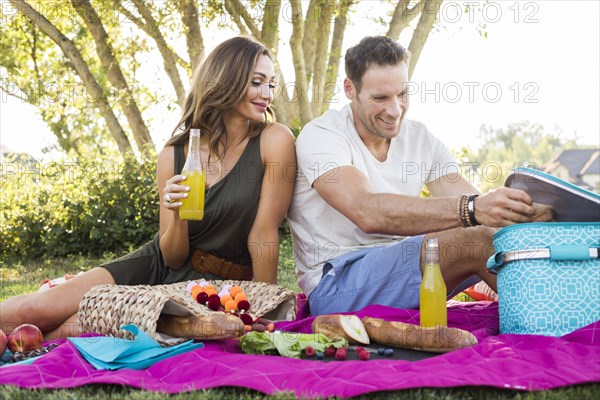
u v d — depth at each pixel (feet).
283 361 7.93
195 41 33.45
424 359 7.82
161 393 7.22
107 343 8.82
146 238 28.58
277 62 32.94
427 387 6.93
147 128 36.58
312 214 11.23
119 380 7.50
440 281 9.21
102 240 28.30
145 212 28.58
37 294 10.44
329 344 8.63
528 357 7.88
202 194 10.55
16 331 9.39
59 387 7.50
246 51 11.32
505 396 6.90
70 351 8.55
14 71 41.22
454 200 9.45
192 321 8.91
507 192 9.05
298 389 7.09
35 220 28.89
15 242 28.86
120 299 9.35
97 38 35.29
